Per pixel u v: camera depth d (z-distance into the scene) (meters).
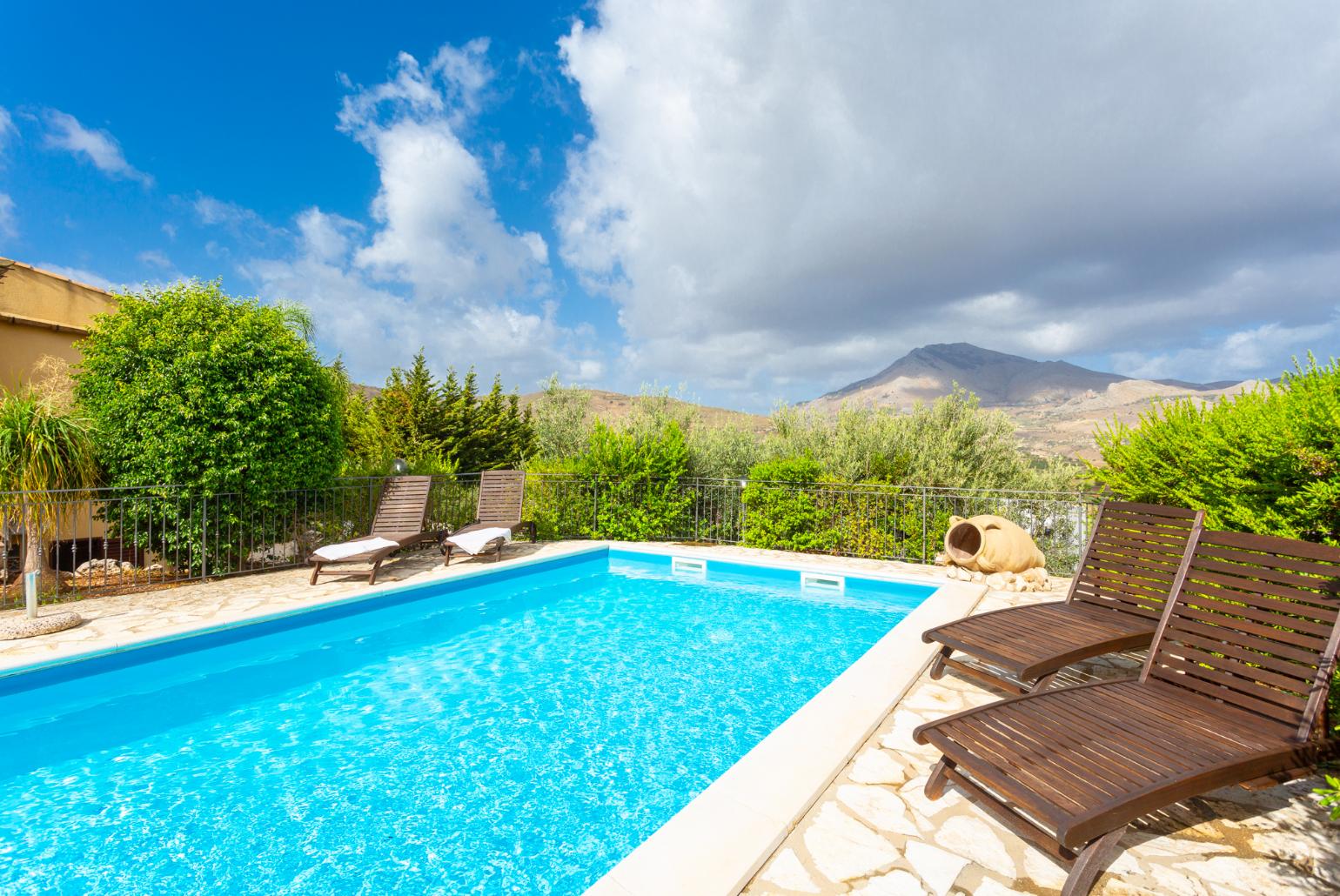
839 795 3.10
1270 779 2.73
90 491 7.09
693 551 10.86
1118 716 3.02
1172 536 4.71
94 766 4.12
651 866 2.43
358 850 3.22
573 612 8.00
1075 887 2.27
